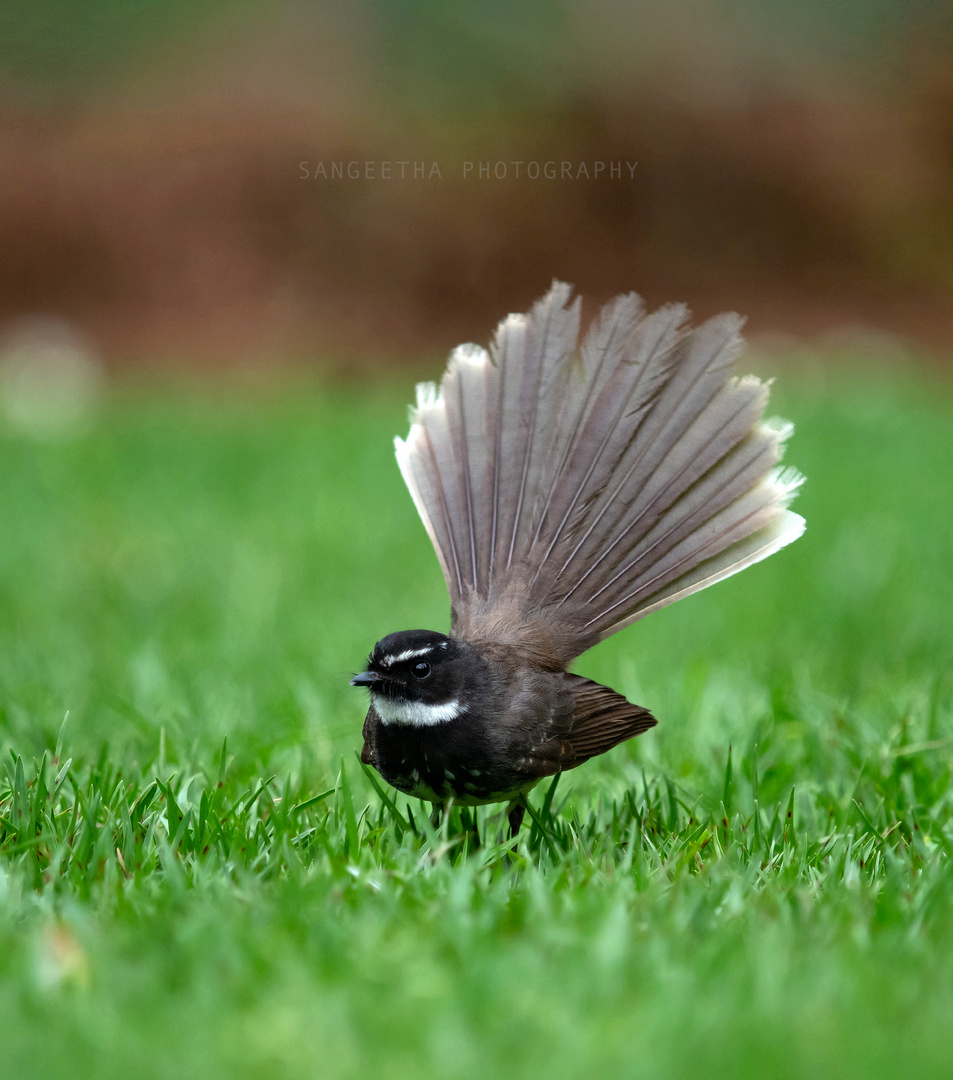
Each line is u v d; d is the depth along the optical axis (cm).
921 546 1625
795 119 4041
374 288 3762
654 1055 484
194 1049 495
